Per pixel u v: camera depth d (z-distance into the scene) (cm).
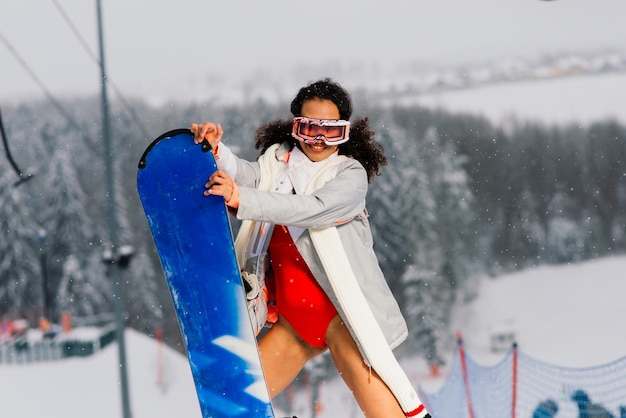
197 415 2561
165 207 303
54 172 5250
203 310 302
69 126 6347
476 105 8956
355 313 303
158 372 3025
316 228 305
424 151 5309
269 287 332
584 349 2845
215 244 300
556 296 5006
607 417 1114
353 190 305
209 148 300
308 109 316
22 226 4947
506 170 6506
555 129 6925
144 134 6419
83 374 2980
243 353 299
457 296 4812
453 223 5066
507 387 1374
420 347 3978
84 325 4631
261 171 326
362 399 311
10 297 4838
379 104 7950
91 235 5175
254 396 297
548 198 6319
